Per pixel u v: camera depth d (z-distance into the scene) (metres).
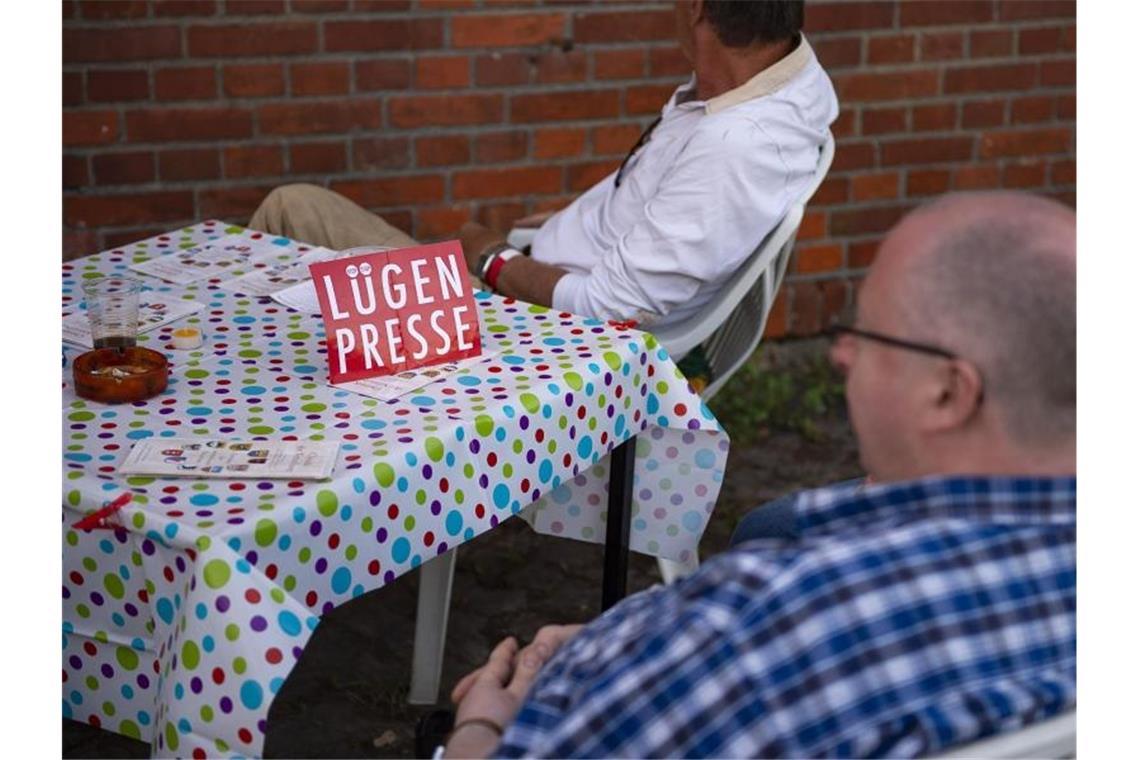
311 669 2.99
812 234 4.53
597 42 4.20
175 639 1.73
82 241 3.93
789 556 1.34
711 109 2.93
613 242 3.18
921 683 1.30
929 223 1.41
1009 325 1.34
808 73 2.97
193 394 2.14
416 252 2.24
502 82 4.16
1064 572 1.35
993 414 1.36
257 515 1.78
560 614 3.25
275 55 3.94
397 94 4.07
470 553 3.47
